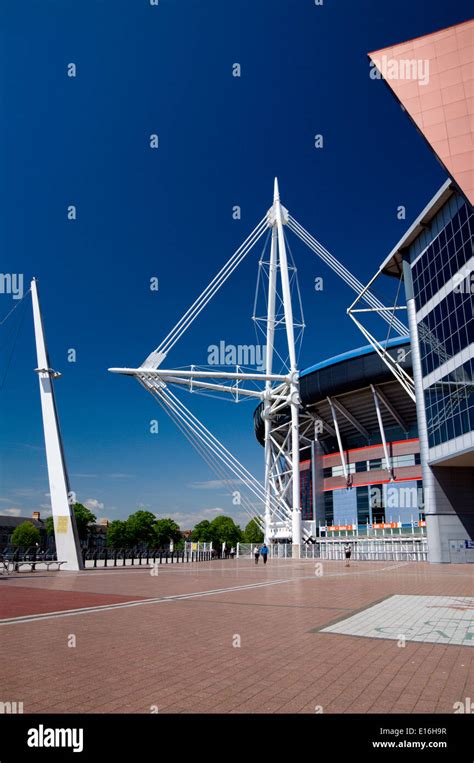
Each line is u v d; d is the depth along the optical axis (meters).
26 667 6.70
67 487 34.12
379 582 21.17
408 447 71.75
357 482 75.75
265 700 5.38
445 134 18.98
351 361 72.06
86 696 5.49
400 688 5.80
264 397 65.56
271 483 67.75
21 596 15.86
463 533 38.94
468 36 19.28
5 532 123.75
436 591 16.89
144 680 6.10
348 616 11.27
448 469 39.78
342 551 56.00
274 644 8.26
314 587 19.02
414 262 42.78
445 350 37.19
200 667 6.73
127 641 8.48
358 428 82.50
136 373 55.53
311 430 88.56
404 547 51.59
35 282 35.72
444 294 37.59
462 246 35.16
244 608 12.88
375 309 52.62
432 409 39.28
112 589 18.39
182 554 58.50
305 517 84.12
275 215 68.69
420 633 9.24
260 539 147.12
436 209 38.62
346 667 6.75
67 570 32.19
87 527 110.31
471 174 18.38
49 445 34.00
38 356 34.59
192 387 60.41
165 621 10.70
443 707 5.18
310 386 77.19
